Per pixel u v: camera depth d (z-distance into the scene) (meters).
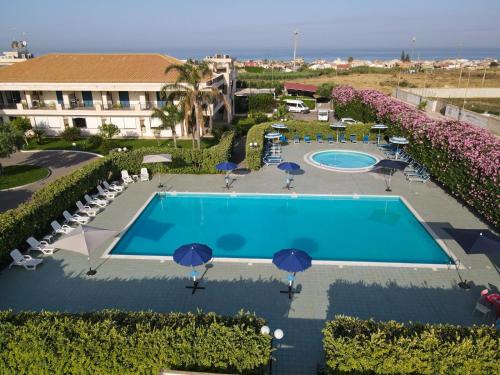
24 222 17.47
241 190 25.38
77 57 45.75
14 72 42.59
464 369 8.88
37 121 42.25
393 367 9.03
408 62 184.00
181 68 29.94
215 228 20.89
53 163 33.09
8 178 29.03
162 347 9.38
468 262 16.66
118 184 26.80
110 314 10.59
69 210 22.12
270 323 13.02
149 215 22.55
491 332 9.72
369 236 19.86
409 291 14.73
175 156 28.42
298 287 15.01
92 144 38.81
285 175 28.27
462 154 21.39
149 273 16.14
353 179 27.33
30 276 15.95
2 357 9.96
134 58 45.06
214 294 14.65
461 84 82.25
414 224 21.08
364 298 14.32
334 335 9.71
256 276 15.80
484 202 19.44
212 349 9.38
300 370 11.08
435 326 10.03
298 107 60.97
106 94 41.66
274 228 20.81
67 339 9.59
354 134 38.72
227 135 33.44
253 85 83.88
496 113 45.41
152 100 41.72
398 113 33.19
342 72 110.94
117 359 9.61
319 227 20.88
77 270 16.42
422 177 27.20
